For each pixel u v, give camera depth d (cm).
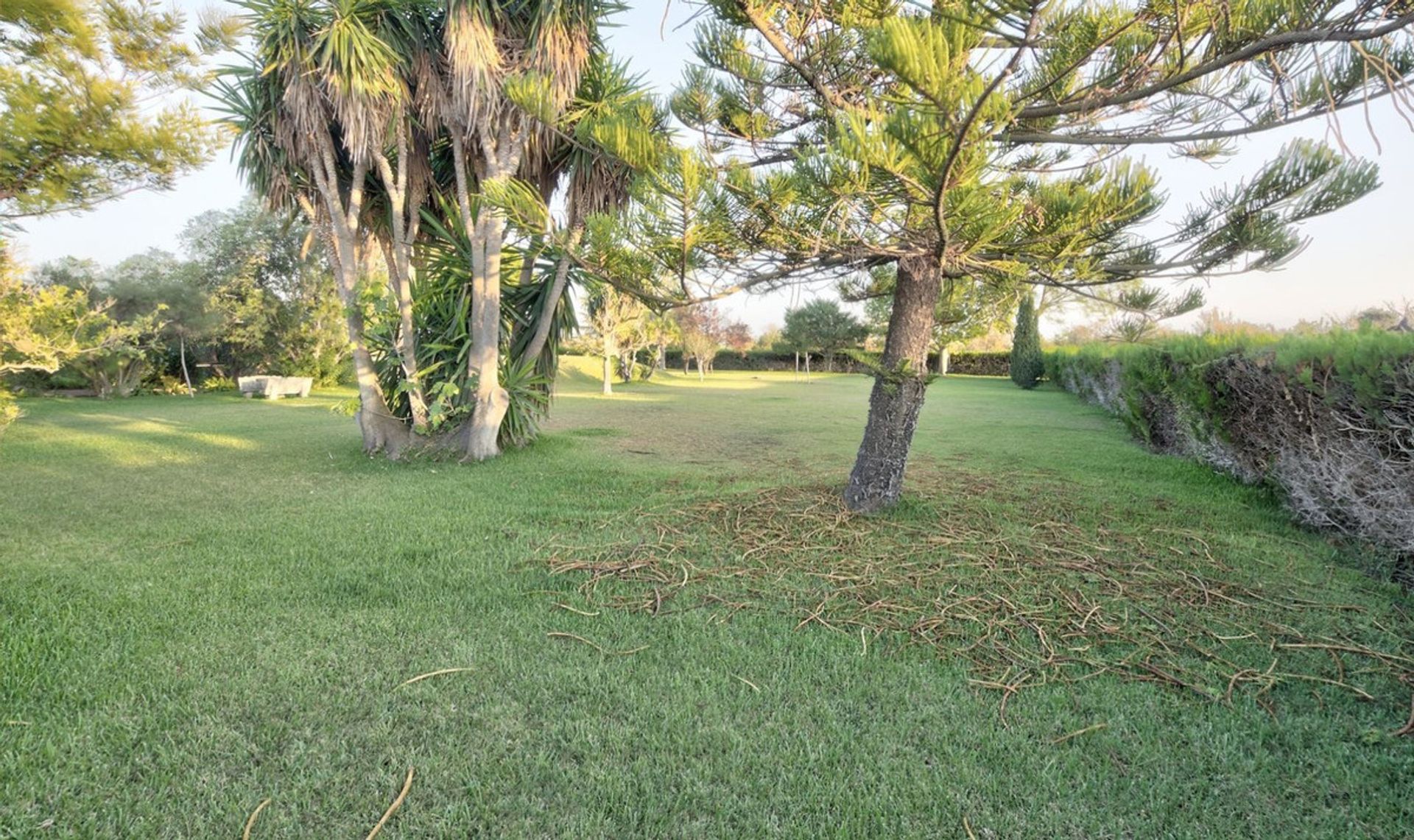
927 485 560
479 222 677
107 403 1495
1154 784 176
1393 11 221
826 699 220
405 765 182
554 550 382
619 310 1828
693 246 325
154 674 229
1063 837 157
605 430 982
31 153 590
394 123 626
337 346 2073
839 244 331
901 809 166
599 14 625
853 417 1202
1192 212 341
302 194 700
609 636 268
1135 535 406
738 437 924
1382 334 324
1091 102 333
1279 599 303
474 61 564
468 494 535
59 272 1634
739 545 391
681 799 169
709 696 221
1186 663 244
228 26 667
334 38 543
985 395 1788
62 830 156
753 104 443
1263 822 161
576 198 642
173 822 160
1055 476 607
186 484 576
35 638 253
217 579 327
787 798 170
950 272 407
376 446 732
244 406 1427
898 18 214
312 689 221
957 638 266
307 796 169
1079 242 319
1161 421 734
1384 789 172
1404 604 297
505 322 763
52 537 403
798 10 368
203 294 1845
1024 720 207
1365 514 346
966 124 210
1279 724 203
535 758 186
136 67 625
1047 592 313
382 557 367
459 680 229
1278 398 404
